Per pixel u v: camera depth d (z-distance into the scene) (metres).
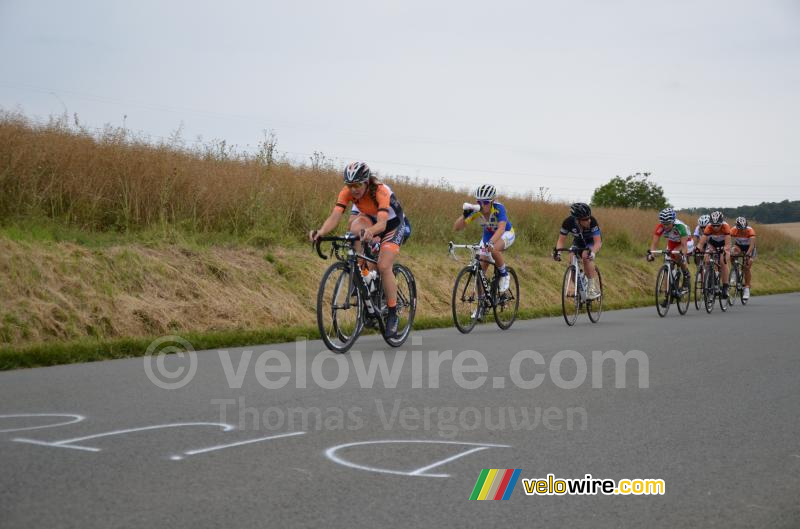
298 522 2.89
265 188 13.33
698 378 6.31
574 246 11.34
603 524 2.98
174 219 11.45
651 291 20.78
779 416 4.95
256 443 3.96
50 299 8.00
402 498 3.19
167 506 3.01
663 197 61.78
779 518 3.09
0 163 10.35
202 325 8.96
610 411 4.98
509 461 3.76
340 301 7.39
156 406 4.78
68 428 4.19
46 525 2.79
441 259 14.72
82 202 10.96
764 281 28.56
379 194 7.52
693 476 3.62
